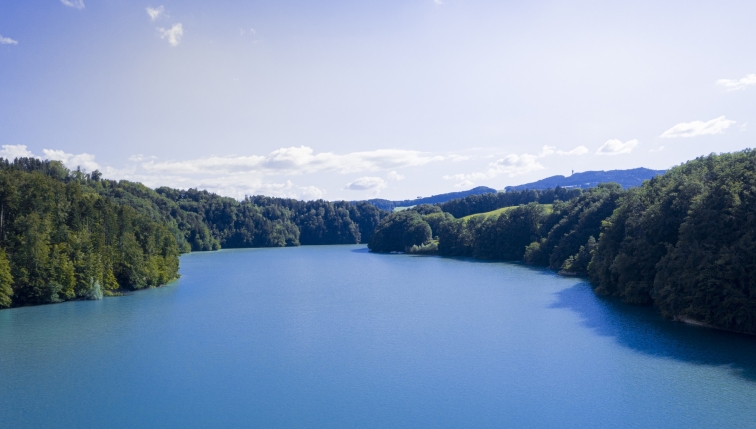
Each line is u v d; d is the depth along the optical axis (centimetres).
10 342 6700
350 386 5041
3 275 8625
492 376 5241
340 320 8000
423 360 5822
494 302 9300
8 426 4200
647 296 8262
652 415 4231
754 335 6266
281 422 4250
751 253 6241
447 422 4209
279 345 6531
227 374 5425
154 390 4975
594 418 4209
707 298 6631
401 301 9669
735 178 7144
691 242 7100
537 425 4116
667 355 5681
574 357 5762
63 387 5056
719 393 4616
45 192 9850
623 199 12250
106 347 6450
